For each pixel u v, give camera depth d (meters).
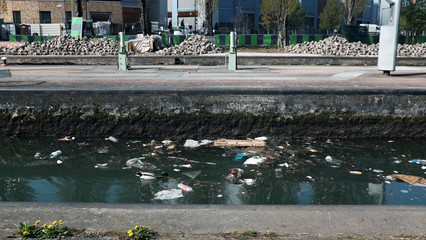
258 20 65.00
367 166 7.77
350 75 12.84
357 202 5.97
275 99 9.52
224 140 9.39
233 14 61.50
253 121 9.61
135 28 47.00
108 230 3.67
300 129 9.63
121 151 8.73
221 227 3.74
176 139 9.63
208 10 33.38
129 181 6.95
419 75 12.76
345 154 8.50
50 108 9.62
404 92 9.43
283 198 6.15
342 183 6.82
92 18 50.06
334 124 9.58
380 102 9.48
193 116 9.59
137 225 3.78
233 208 4.18
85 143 9.30
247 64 18.61
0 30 41.38
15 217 3.95
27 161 8.12
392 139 9.60
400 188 6.58
